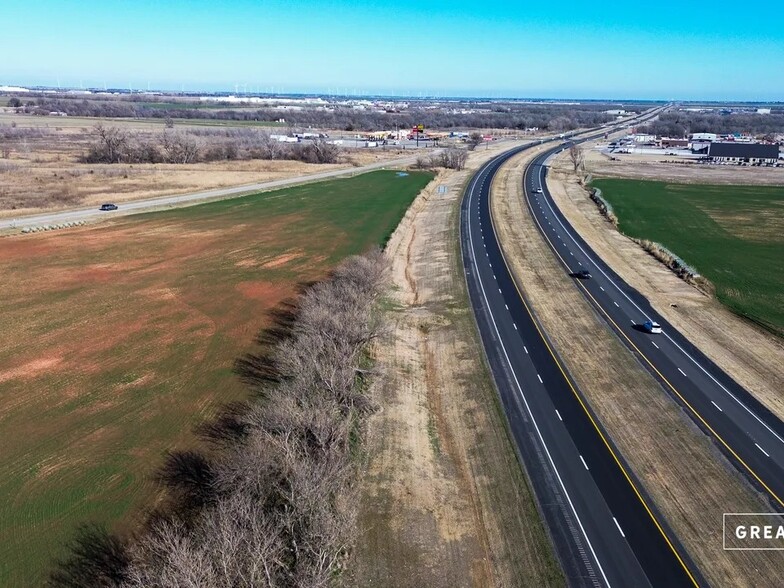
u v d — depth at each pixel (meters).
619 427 38.69
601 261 73.50
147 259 70.25
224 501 24.95
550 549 28.67
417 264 73.69
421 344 51.12
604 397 42.25
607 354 48.59
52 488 30.44
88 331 49.91
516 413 40.34
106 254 71.88
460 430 38.81
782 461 35.47
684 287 64.38
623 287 64.19
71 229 83.38
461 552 28.23
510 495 32.50
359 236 82.31
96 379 41.91
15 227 81.50
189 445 34.28
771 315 56.62
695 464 35.00
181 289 60.44
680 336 51.94
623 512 31.17
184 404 38.69
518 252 77.00
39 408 38.06
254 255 72.62
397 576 26.28
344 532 25.30
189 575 19.38
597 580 26.92
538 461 35.34
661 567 27.64
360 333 42.56
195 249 74.81
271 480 26.88
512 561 27.97
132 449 33.84
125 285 61.34
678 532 29.81
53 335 49.03
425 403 41.66
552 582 26.78
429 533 29.12
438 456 35.88
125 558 25.81
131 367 43.75
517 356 48.34
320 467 27.45
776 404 41.44
